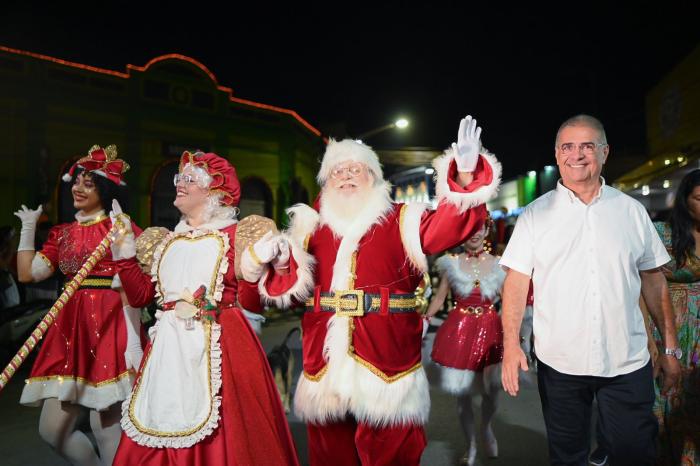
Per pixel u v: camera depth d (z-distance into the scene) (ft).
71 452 11.18
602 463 12.90
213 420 8.80
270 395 9.41
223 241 9.68
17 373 23.86
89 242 11.73
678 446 11.48
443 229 9.09
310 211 10.32
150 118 58.23
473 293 14.58
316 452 9.78
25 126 48.88
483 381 14.05
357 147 10.18
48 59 50.42
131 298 10.37
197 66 62.18
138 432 8.89
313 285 9.65
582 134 9.45
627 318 9.12
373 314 9.37
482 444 15.01
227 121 65.41
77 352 11.08
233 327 9.48
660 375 11.71
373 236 9.59
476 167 8.98
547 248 9.50
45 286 26.45
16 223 47.73
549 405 9.50
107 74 54.70
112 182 12.25
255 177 68.08
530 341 20.62
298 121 74.38
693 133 40.63
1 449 15.31
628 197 9.66
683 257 11.60
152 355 9.42
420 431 9.54
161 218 59.47
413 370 9.45
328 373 9.34
